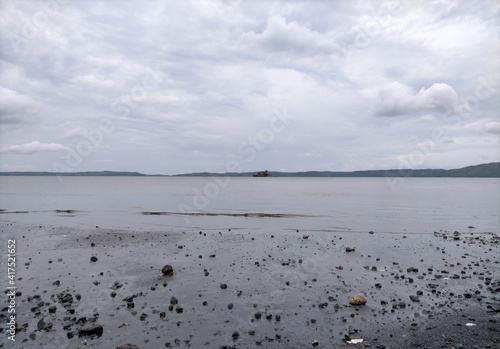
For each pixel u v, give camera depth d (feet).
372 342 28.35
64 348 26.91
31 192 281.74
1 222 103.35
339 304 36.86
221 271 49.42
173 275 47.32
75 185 460.14
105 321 32.04
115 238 76.02
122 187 397.80
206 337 29.14
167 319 32.71
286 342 28.40
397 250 64.49
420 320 32.73
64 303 36.14
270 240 74.59
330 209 146.61
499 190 344.28
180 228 93.15
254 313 34.40
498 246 68.74
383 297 39.01
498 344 27.61
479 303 37.14
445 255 60.49
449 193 284.20
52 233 82.23
